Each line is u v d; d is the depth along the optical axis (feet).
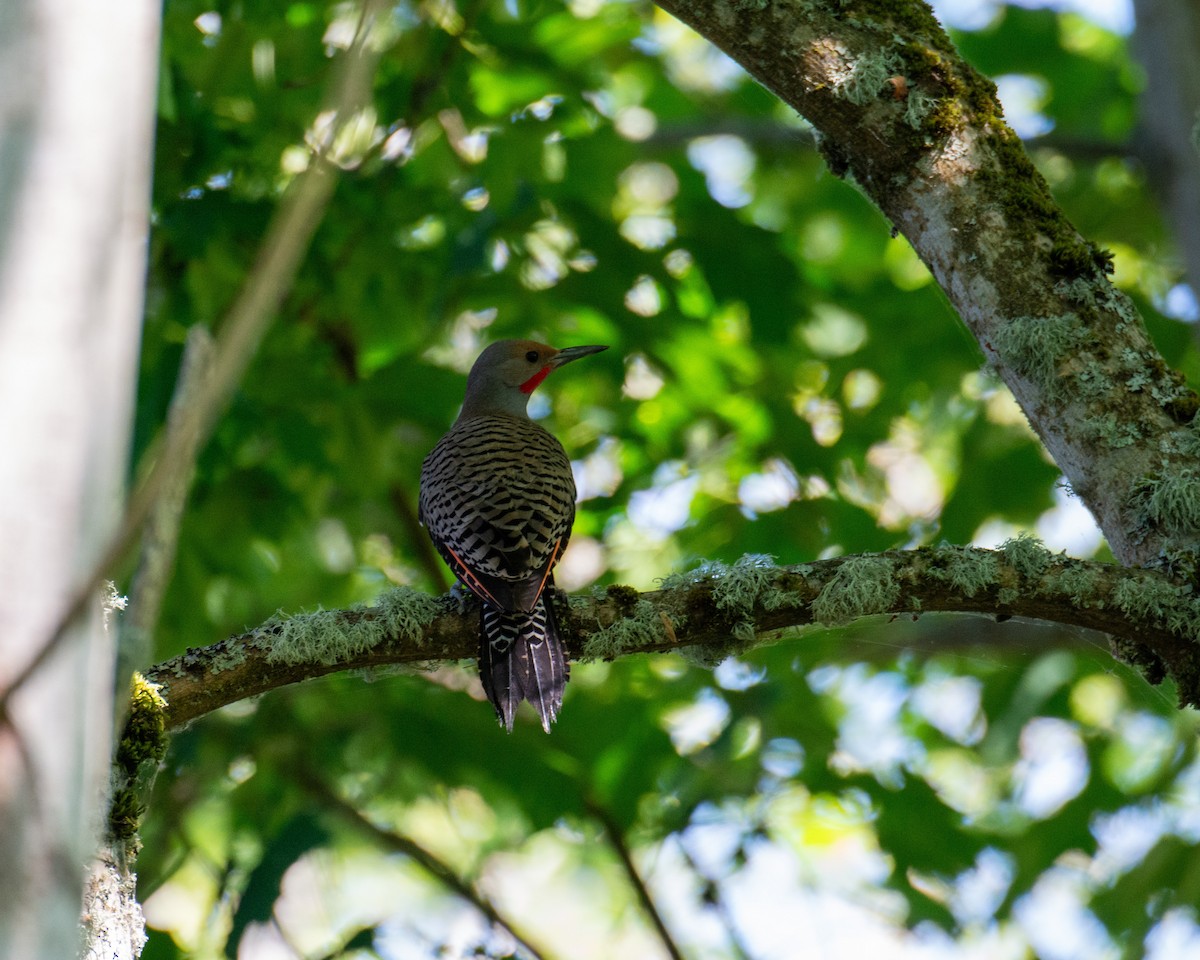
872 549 46.78
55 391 9.56
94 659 9.71
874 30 23.68
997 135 23.54
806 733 43.93
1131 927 40.29
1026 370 22.65
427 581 45.68
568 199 43.91
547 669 23.66
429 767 40.47
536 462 28.99
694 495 48.62
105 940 17.31
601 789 42.50
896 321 49.78
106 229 9.96
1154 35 26.04
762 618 22.11
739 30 23.75
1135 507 21.79
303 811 34.04
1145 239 48.98
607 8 49.52
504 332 44.06
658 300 44.80
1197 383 45.27
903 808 43.78
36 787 8.96
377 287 40.98
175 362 36.70
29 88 9.99
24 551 9.26
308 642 22.03
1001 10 53.47
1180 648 21.39
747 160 60.49
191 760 38.63
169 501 11.30
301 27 40.78
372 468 41.22
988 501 47.96
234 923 32.12
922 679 49.14
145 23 10.52
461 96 40.63
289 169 41.11
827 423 50.19
